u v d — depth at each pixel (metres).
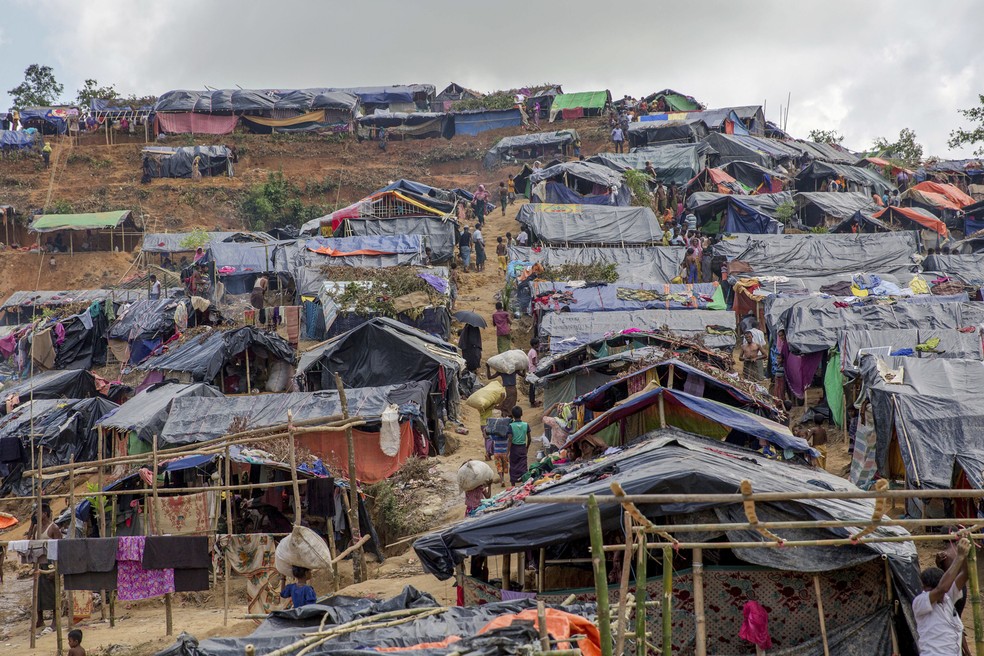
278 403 24.95
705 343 30.47
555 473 15.90
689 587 11.84
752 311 34.97
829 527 11.66
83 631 19.50
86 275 57.84
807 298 29.83
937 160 75.44
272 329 34.81
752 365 30.27
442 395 28.38
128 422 25.14
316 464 21.28
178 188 69.94
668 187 56.38
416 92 84.31
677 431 15.91
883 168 67.00
